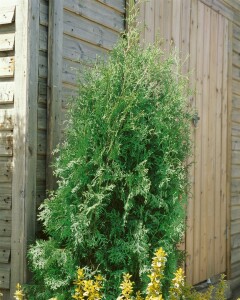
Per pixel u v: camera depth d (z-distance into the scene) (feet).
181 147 11.05
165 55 15.26
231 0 19.03
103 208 10.23
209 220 17.70
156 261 9.84
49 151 11.43
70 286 10.56
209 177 17.67
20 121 10.96
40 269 10.70
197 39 16.98
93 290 9.64
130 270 10.44
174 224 10.53
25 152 10.88
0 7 11.17
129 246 10.22
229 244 19.03
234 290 19.36
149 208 10.57
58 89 11.60
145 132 10.30
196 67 16.88
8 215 11.13
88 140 10.36
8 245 11.10
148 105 10.75
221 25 18.45
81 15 12.42
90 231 10.30
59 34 11.64
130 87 10.69
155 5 14.84
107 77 10.53
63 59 11.88
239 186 19.97
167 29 15.43
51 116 11.44
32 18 11.05
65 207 10.40
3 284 11.07
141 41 14.17
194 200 16.75
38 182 11.34
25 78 10.91
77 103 10.82
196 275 16.88
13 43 11.06
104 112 10.37
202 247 17.26
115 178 10.19
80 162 10.30
